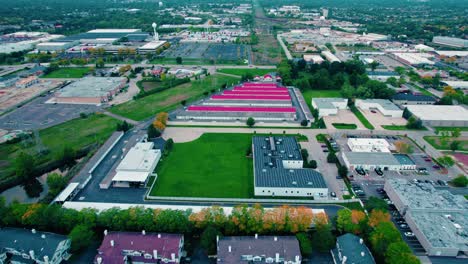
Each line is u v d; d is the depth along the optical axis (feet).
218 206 425.28
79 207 447.01
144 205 463.01
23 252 360.28
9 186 532.73
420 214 425.69
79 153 621.72
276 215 399.24
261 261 355.15
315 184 492.54
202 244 370.12
